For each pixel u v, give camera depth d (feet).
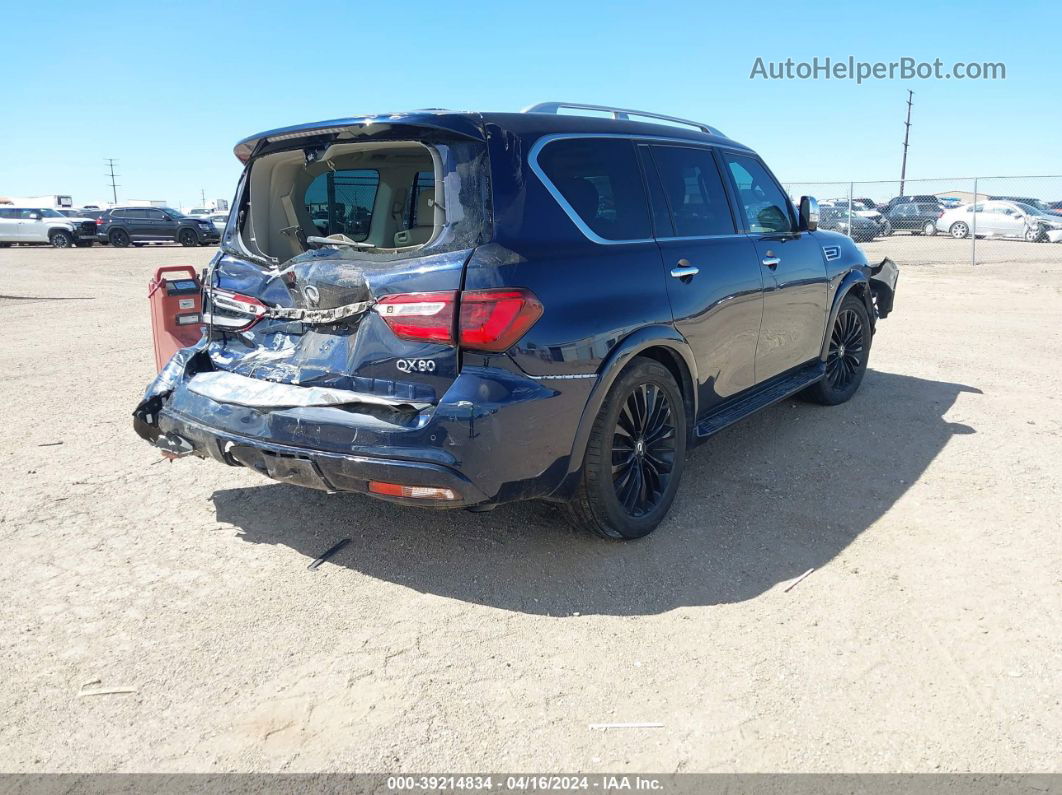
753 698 8.65
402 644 9.70
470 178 10.09
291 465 10.41
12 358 26.58
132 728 8.25
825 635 9.79
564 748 7.95
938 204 99.19
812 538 12.40
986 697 8.60
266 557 11.87
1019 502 13.62
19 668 9.19
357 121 10.44
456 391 9.66
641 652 9.50
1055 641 9.57
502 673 9.13
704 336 13.17
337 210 13.12
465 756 7.85
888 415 18.83
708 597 10.72
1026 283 48.80
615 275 11.27
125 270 67.05
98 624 10.10
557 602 10.62
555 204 10.84
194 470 15.47
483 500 9.94
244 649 9.59
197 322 18.06
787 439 17.11
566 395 10.38
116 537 12.53
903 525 12.80
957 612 10.24
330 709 8.54
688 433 13.30
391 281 9.93
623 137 12.64
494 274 9.71
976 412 19.02
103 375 23.93
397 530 12.73
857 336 19.98
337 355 10.55
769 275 15.20
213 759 7.82
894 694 8.68
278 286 11.18
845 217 85.92
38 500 13.96
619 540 12.27
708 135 15.31
